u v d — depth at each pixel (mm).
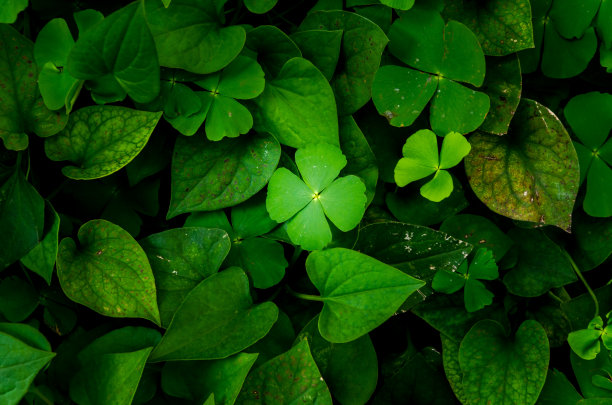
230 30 473
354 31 482
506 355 499
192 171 480
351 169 492
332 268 476
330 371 491
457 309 509
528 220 493
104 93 463
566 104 522
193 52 468
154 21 465
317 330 489
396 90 487
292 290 502
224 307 476
